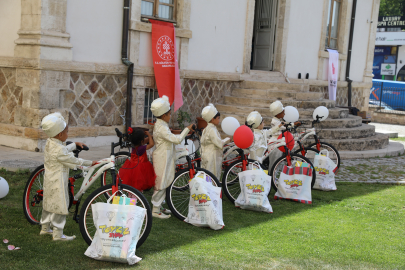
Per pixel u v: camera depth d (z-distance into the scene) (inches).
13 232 162.7
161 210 200.1
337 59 573.9
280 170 258.4
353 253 164.6
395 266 154.6
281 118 278.4
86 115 332.2
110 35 342.0
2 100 323.9
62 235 157.9
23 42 298.4
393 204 240.5
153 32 365.7
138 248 155.2
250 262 149.2
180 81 397.4
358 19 612.7
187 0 392.2
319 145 292.2
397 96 847.1
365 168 339.0
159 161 188.9
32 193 181.9
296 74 525.7
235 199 224.2
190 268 141.1
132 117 366.9
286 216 207.0
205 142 215.8
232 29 445.4
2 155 285.0
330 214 215.0
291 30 506.3
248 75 466.3
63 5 303.3
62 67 306.3
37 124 301.4
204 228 183.3
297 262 152.2
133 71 355.6
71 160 150.2
